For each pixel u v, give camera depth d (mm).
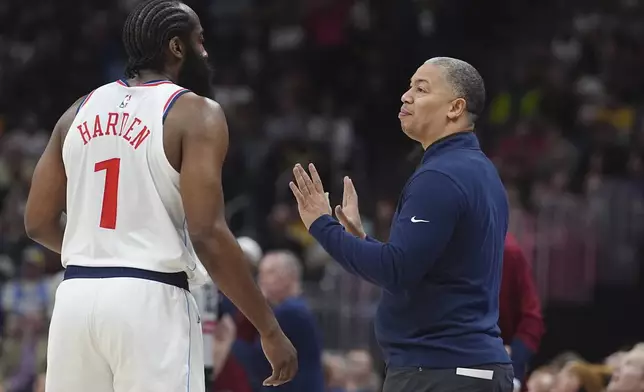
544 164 40281
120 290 12703
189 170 12805
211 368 19062
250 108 46500
